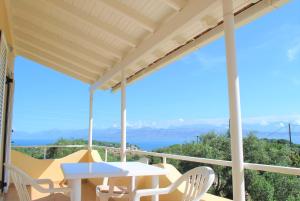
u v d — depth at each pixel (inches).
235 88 91.3
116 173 103.8
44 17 169.8
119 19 152.1
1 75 141.0
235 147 89.0
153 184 114.1
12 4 166.9
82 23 167.0
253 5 105.7
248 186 107.9
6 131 191.8
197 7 110.0
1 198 180.4
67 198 133.5
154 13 136.0
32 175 248.5
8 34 190.2
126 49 186.4
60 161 262.7
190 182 99.7
